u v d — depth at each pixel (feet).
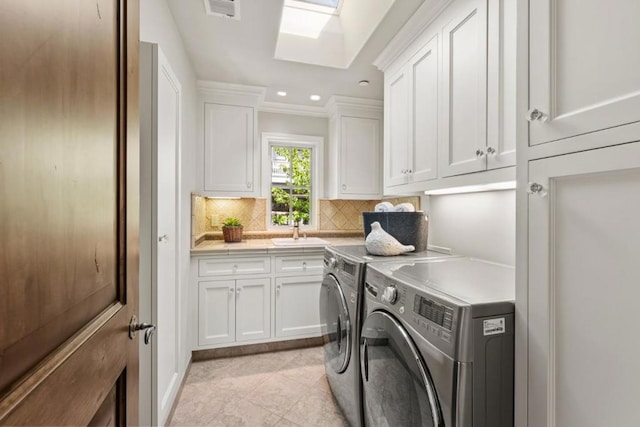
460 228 5.96
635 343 1.86
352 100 9.41
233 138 8.64
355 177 9.61
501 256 5.01
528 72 2.54
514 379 2.69
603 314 2.03
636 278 1.86
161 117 4.53
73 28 1.59
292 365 7.49
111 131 2.07
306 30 7.36
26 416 1.22
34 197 1.30
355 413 4.76
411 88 5.98
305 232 10.32
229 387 6.51
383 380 3.82
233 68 7.56
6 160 1.14
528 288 2.54
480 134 4.22
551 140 2.35
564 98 2.27
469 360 2.62
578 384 2.18
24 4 1.23
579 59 2.17
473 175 4.36
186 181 6.81
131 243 2.45
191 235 7.57
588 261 2.12
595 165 2.03
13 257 1.18
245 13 5.52
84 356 1.69
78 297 1.66
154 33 4.61
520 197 2.62
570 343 2.24
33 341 1.30
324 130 10.64
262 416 5.59
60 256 1.50
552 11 2.35
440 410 2.80
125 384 2.33
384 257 5.27
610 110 1.96
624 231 1.92
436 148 5.21
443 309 2.84
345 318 5.09
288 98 9.49
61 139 1.49
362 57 6.96
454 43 4.75
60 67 1.48
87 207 1.75
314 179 10.72
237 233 9.10
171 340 5.39
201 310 7.68
